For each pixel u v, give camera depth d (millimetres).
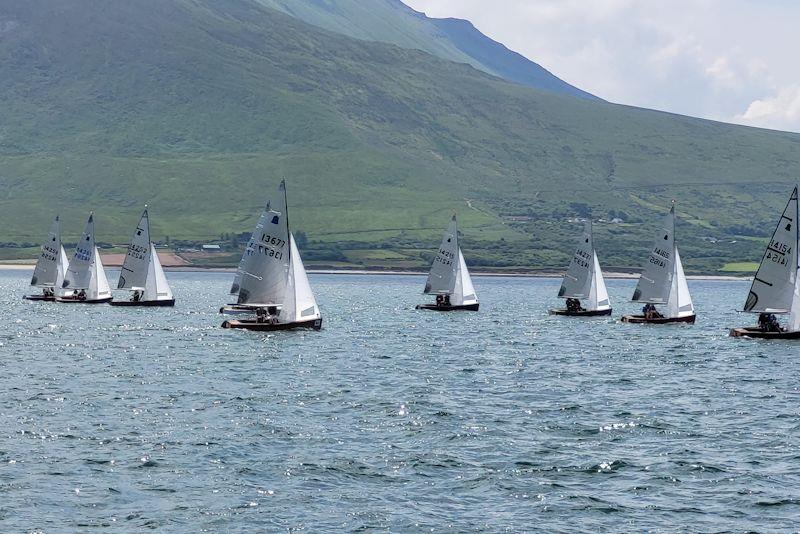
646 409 111375
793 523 71688
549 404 114062
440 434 96312
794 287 173625
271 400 114375
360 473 82438
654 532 69812
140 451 88438
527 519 72062
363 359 155500
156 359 152750
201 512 72562
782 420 105625
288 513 72562
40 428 97125
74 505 73750
